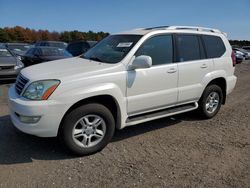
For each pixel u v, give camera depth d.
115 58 4.41
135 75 4.32
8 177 3.41
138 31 4.93
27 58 12.42
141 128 5.23
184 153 4.21
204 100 5.62
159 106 4.82
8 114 5.70
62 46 18.09
